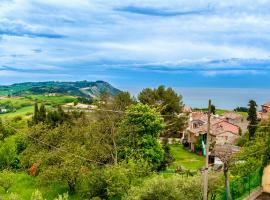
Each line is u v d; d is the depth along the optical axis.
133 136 55.62
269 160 34.47
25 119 89.00
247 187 33.50
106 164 49.50
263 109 103.19
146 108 56.06
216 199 33.44
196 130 80.94
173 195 30.23
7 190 49.34
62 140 56.03
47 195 48.81
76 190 48.53
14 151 62.38
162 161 58.50
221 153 55.12
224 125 82.56
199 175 35.56
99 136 54.03
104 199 42.50
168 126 88.00
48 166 50.97
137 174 44.22
